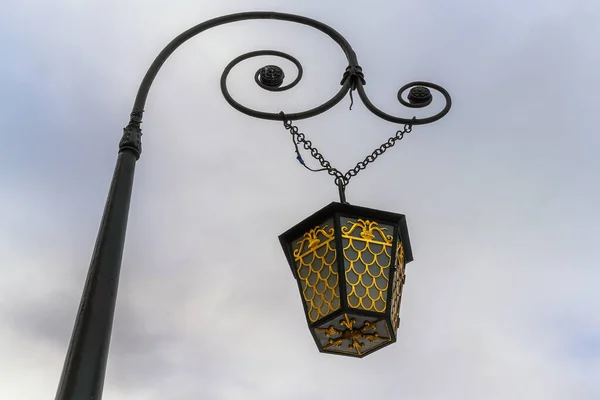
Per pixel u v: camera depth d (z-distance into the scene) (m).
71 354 3.23
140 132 4.46
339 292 4.12
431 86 5.37
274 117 5.02
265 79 5.48
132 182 4.14
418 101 5.32
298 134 4.96
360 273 4.21
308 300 4.32
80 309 3.41
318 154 4.88
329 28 5.55
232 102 5.06
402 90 5.36
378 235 4.37
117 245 3.74
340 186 4.73
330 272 4.25
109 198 3.98
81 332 3.30
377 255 4.30
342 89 5.24
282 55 5.53
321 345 4.39
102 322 3.38
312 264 4.37
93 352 3.26
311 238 4.41
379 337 4.26
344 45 5.48
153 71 4.88
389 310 4.16
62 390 3.10
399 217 4.45
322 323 4.18
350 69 5.31
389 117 5.16
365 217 4.39
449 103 5.30
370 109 5.15
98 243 3.71
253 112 5.02
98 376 3.21
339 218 4.33
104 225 3.81
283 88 5.48
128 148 4.28
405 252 4.72
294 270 4.51
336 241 4.26
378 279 4.24
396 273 4.41
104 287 3.51
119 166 4.16
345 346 4.39
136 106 4.60
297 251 4.48
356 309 4.10
